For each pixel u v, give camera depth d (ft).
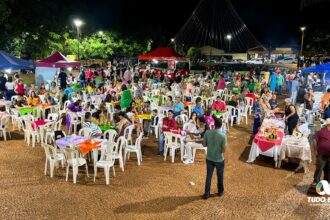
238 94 52.26
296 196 22.94
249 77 69.00
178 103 39.40
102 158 25.12
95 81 65.26
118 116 34.58
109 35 113.50
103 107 34.60
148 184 24.18
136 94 47.96
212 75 87.20
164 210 20.43
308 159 27.32
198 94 58.03
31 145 32.63
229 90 64.90
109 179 24.89
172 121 30.83
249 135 38.96
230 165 28.84
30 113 38.32
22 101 40.70
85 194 22.27
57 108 42.14
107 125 31.50
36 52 84.69
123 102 42.98
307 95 45.91
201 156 30.99
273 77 68.23
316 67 43.09
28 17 80.23
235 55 174.40
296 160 28.71
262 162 29.89
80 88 56.13
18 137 35.27
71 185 23.61
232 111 44.09
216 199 22.12
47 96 42.80
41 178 24.68
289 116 34.37
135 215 19.70
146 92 53.88
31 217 19.20
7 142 33.40
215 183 24.68
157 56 53.26
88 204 20.90
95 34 105.60
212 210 20.61
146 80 69.05
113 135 28.63
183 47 131.44
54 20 84.28
